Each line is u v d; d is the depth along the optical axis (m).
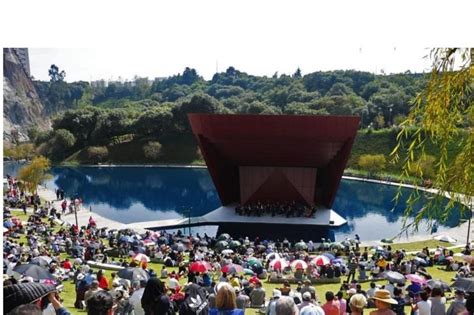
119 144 81.81
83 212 38.34
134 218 40.66
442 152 5.12
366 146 68.25
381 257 20.62
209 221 34.44
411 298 12.17
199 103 81.00
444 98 5.06
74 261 18.50
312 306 6.56
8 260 14.86
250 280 14.48
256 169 35.31
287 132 30.69
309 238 32.31
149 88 125.69
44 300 4.05
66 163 78.38
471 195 4.96
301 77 103.44
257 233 33.31
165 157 79.94
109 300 3.41
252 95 96.69
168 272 18.16
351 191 54.00
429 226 5.57
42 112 106.19
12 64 98.56
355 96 82.44
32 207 37.50
